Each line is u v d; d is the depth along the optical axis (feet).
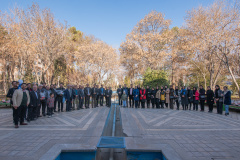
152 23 83.35
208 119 24.58
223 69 68.33
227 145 13.42
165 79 50.93
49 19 58.80
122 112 31.24
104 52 99.50
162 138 15.11
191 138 15.21
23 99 19.70
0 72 82.12
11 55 58.34
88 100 39.04
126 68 118.11
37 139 14.62
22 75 68.08
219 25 48.75
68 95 33.01
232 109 34.22
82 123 21.29
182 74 104.73
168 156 10.52
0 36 51.16
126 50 90.53
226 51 49.73
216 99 30.25
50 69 81.61
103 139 12.68
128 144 12.74
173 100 38.50
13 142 13.83
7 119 24.32
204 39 50.39
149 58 79.56
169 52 80.69
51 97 26.37
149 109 36.86
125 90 40.88
